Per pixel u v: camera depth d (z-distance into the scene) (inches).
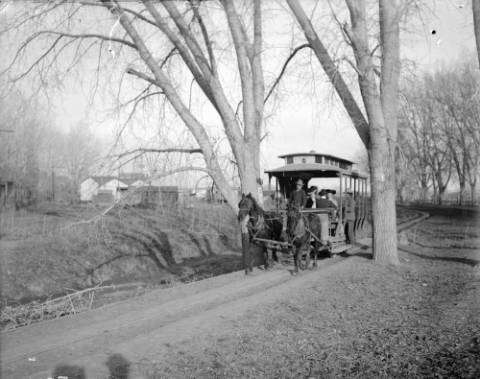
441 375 240.8
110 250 971.3
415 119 2481.5
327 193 755.4
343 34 555.8
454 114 2306.8
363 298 434.0
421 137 2790.4
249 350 297.6
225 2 575.8
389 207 635.5
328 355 283.0
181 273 967.0
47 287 804.6
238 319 366.3
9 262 814.5
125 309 426.6
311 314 378.3
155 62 574.9
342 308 396.8
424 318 356.8
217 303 443.5
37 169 1162.6
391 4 602.5
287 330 336.8
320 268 626.5
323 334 326.3
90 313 416.5
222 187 617.3
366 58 589.9
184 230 1170.0
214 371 265.0
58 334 351.3
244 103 647.8
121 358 288.2
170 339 322.0
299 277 551.5
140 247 1022.4
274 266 655.1
